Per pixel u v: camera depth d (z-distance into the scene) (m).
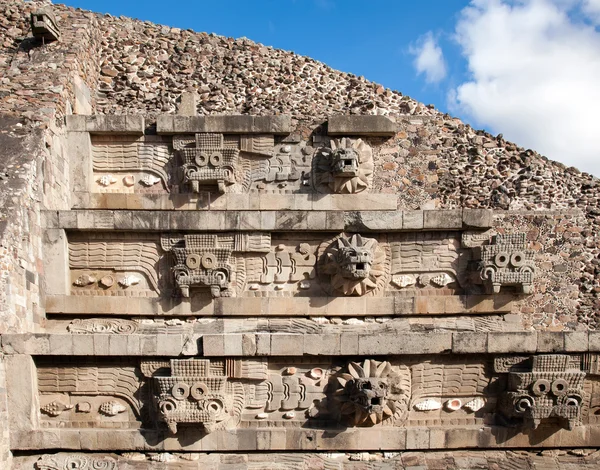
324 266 11.33
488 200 13.45
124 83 14.06
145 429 10.07
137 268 11.21
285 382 10.31
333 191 12.52
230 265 11.17
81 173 12.26
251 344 10.09
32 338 9.80
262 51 14.39
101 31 14.36
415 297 11.38
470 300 11.40
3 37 13.41
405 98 14.05
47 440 9.83
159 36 14.44
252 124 12.43
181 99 12.98
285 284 11.39
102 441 9.95
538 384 10.12
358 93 14.09
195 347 10.09
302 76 14.21
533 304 13.23
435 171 13.31
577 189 13.68
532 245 13.41
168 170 12.51
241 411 10.25
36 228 10.64
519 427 10.32
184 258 11.04
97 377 10.20
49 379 10.13
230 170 12.25
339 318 11.33
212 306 11.15
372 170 12.87
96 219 10.95
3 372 9.59
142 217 11.03
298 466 10.05
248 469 9.97
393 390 10.25
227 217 11.17
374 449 10.20
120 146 12.50
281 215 11.24
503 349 10.28
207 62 14.27
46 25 12.73
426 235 11.58
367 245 11.19
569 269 13.34
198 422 9.89
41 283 10.75
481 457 10.28
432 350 10.26
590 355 10.34
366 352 10.22
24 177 10.35
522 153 13.72
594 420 10.51
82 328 10.87
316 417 10.30
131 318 11.11
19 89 12.06
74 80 12.79
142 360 10.13
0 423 9.43
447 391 10.50
